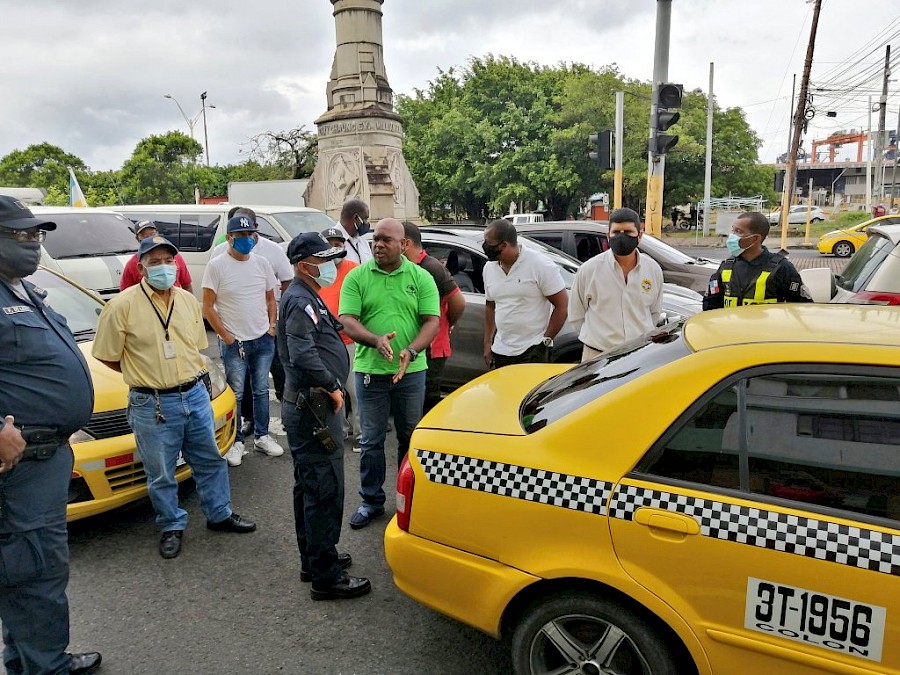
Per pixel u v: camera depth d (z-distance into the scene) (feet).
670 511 6.44
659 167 30.96
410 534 7.99
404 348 12.30
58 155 181.68
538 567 7.01
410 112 122.31
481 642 9.34
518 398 9.03
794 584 5.99
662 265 24.36
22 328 7.74
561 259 20.65
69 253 27.30
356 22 53.93
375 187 54.80
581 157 103.91
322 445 9.80
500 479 7.36
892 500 5.99
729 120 121.49
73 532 12.78
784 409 6.44
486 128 106.11
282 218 31.76
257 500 14.16
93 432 11.89
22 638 8.17
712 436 6.60
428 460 7.95
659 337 8.54
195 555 11.88
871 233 18.21
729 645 6.30
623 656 7.00
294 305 9.66
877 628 5.74
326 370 9.63
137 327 11.25
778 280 12.91
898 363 6.16
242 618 9.97
